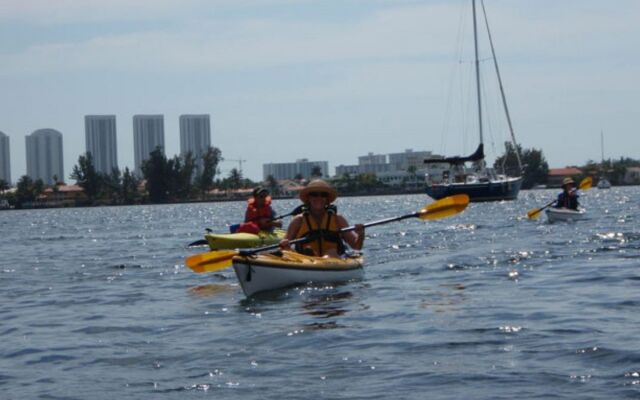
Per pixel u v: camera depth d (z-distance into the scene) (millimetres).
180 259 23219
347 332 10352
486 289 13820
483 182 65688
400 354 9094
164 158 161750
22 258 26625
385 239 27641
